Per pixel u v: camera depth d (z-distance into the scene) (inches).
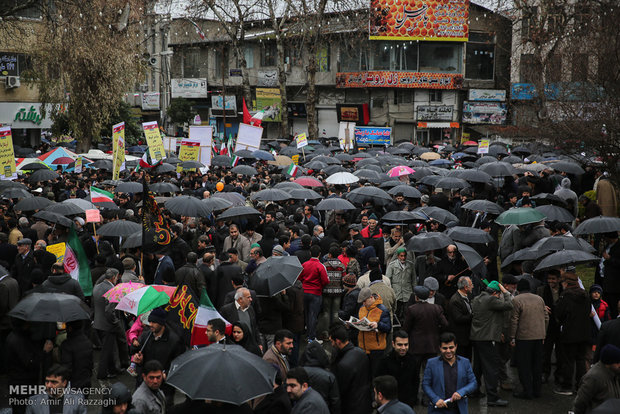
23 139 1715.1
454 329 396.8
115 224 520.4
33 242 565.6
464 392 310.8
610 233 482.0
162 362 319.3
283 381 308.2
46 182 857.5
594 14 872.3
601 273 503.2
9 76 1568.7
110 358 424.2
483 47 2039.9
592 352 415.2
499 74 2052.2
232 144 1422.2
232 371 237.6
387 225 570.9
